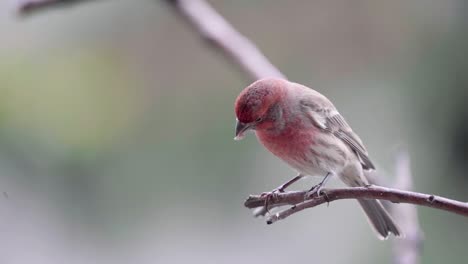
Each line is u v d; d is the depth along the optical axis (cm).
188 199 1178
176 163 1165
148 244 1194
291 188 1206
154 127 1166
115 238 1173
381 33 1253
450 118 1205
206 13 1071
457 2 1237
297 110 923
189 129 1180
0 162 1099
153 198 1160
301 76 1248
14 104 1088
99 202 1149
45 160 1106
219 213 1209
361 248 1236
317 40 1255
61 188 1134
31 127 1091
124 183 1143
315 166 945
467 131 1198
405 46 1251
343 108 1242
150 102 1180
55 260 1155
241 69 1014
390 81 1245
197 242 1227
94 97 1134
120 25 1230
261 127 912
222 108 1193
